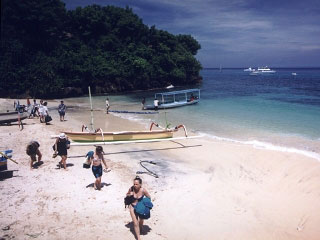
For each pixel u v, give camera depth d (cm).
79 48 5428
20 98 4175
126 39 6138
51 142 1458
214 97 4147
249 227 738
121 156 1314
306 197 907
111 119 2334
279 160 1253
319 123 2080
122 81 5484
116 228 698
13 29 4153
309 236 698
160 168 1158
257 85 7131
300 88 5994
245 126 2009
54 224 702
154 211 800
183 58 6681
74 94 4722
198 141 1609
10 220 710
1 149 1303
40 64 4388
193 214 793
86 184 943
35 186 912
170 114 2606
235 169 1162
